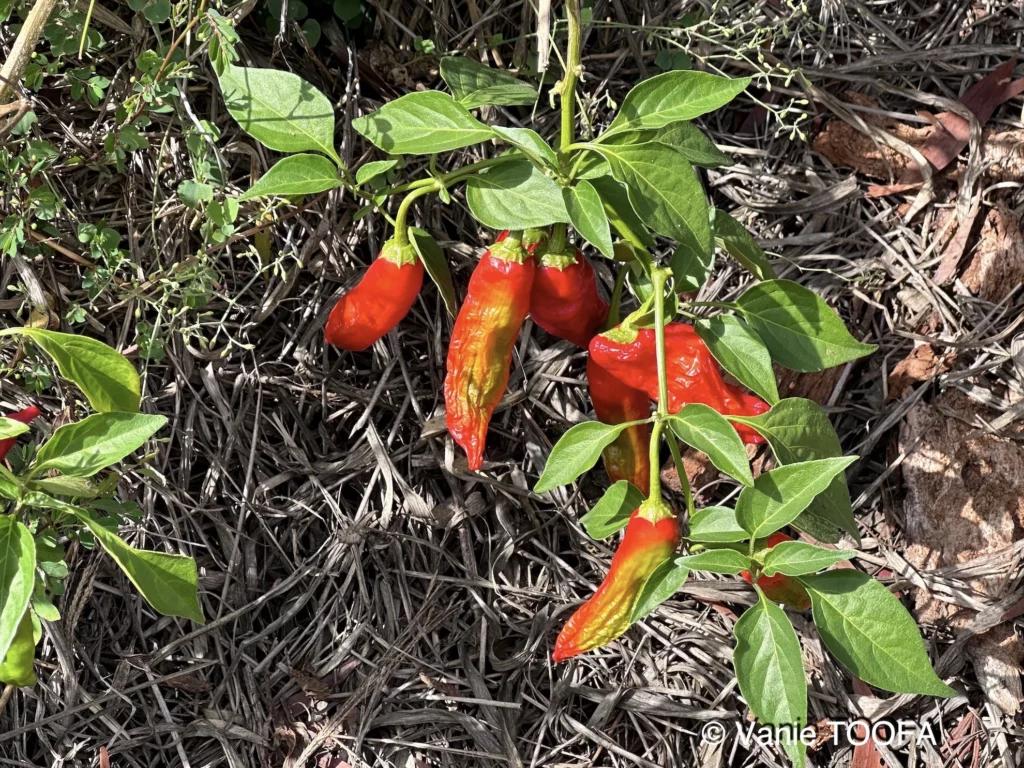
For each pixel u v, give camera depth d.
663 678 0.61
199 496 0.60
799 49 0.65
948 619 0.61
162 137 0.58
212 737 0.58
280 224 0.60
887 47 0.66
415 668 0.60
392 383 0.62
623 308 0.64
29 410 0.46
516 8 0.62
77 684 0.56
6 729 0.56
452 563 0.62
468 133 0.46
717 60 0.64
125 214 0.58
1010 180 0.65
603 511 0.47
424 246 0.52
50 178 0.56
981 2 0.66
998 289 0.64
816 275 0.65
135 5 0.48
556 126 0.64
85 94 0.57
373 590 0.61
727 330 0.47
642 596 0.44
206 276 0.52
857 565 0.63
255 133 0.48
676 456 0.47
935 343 0.63
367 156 0.60
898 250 0.65
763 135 0.66
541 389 0.63
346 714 0.59
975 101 0.66
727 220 0.51
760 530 0.43
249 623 0.60
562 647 0.47
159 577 0.40
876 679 0.42
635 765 0.60
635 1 0.64
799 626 0.62
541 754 0.60
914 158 0.64
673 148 0.45
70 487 0.41
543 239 0.49
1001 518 0.61
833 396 0.64
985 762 0.60
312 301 0.61
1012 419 0.62
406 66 0.61
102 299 0.57
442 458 0.62
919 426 0.63
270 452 0.61
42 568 0.47
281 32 0.54
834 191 0.65
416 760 0.59
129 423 0.41
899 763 0.60
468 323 0.49
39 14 0.45
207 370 0.59
